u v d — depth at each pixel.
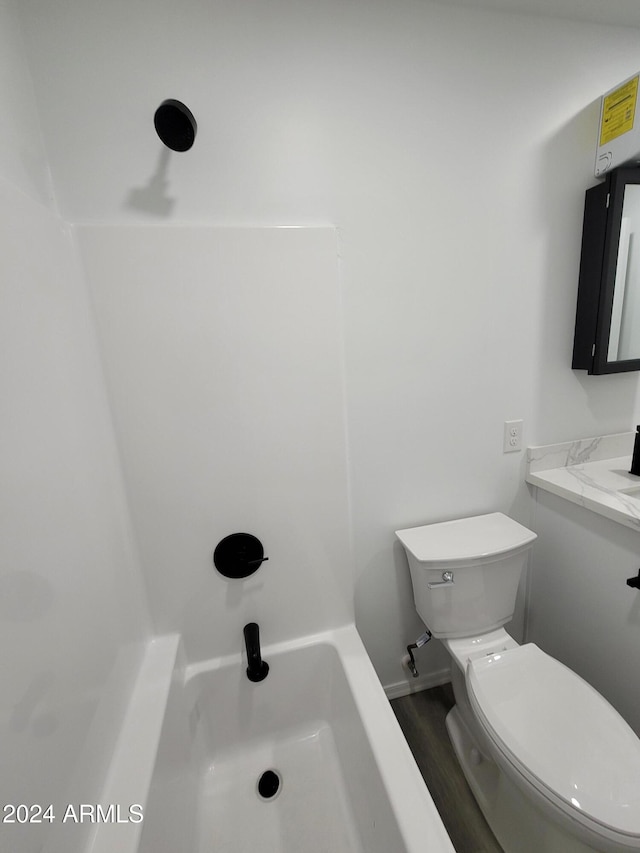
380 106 0.95
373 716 0.85
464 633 1.14
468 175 1.05
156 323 0.89
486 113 1.03
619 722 0.81
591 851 0.74
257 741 1.11
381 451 1.17
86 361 0.83
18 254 0.61
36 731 0.52
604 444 1.39
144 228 0.85
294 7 0.86
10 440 0.53
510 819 0.91
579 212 1.17
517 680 0.93
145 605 1.01
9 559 0.50
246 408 0.98
